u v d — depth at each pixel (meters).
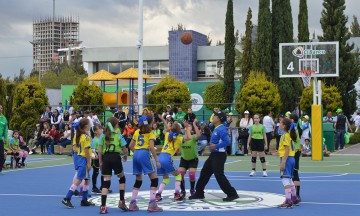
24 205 12.46
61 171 20.89
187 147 13.36
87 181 12.27
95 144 14.27
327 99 35.84
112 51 64.19
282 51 29.03
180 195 13.07
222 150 12.98
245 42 42.28
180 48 61.22
